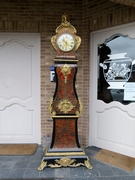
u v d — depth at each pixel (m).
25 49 3.21
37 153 2.89
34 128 3.29
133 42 2.68
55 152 2.42
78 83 3.14
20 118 3.27
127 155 2.78
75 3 3.05
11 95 3.25
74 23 3.07
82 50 3.10
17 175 2.25
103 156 2.78
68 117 2.41
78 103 2.41
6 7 3.00
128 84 2.75
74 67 2.36
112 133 2.95
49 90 3.15
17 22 3.02
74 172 2.33
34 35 3.19
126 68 2.76
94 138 3.18
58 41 2.32
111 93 2.95
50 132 3.20
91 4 2.94
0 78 3.21
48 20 3.06
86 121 3.12
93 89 3.13
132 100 2.72
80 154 2.43
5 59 3.20
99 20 2.86
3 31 3.08
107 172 2.34
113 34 2.84
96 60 3.08
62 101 2.39
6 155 2.79
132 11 2.51
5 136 3.26
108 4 2.75
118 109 2.86
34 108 3.27
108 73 2.96
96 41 3.05
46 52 3.10
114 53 2.88
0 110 3.25
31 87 3.26
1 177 2.21
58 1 3.04
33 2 3.03
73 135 2.46
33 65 3.23
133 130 2.70
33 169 2.39
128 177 2.24
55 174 2.28
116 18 2.68
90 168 2.40
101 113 3.08
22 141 3.27
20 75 3.23
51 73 3.09
